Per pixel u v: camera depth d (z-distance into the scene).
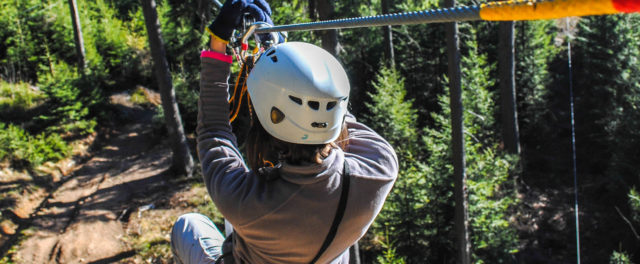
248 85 1.46
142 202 17.83
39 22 27.66
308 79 1.32
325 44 12.23
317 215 1.40
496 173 16.80
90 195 18.28
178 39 25.89
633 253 18.47
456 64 13.42
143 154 21.95
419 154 19.86
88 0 32.78
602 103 25.75
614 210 20.14
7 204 16.59
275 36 1.71
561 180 24.02
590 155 25.62
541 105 27.28
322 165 1.38
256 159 1.46
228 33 1.57
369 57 26.36
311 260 1.48
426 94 27.50
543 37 28.67
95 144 22.70
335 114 1.36
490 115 21.16
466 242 14.80
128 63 29.31
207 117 1.59
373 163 1.50
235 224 1.47
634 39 24.92
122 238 15.73
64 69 24.30
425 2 19.09
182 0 21.72
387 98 18.95
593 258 18.34
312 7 14.00
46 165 19.67
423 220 15.71
